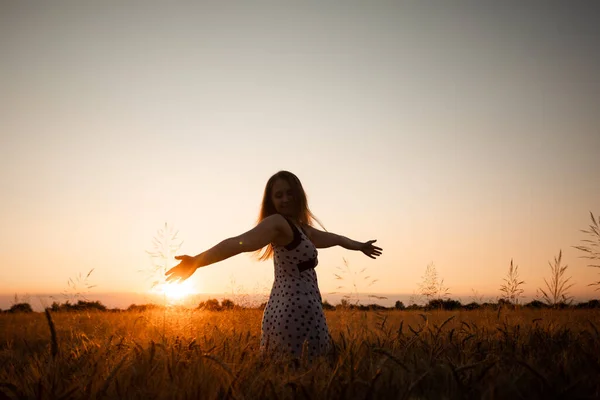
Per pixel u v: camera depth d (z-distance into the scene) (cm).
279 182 461
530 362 335
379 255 552
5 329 818
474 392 280
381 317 579
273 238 414
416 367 337
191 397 269
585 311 585
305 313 421
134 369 317
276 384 292
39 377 330
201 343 430
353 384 275
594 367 294
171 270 354
